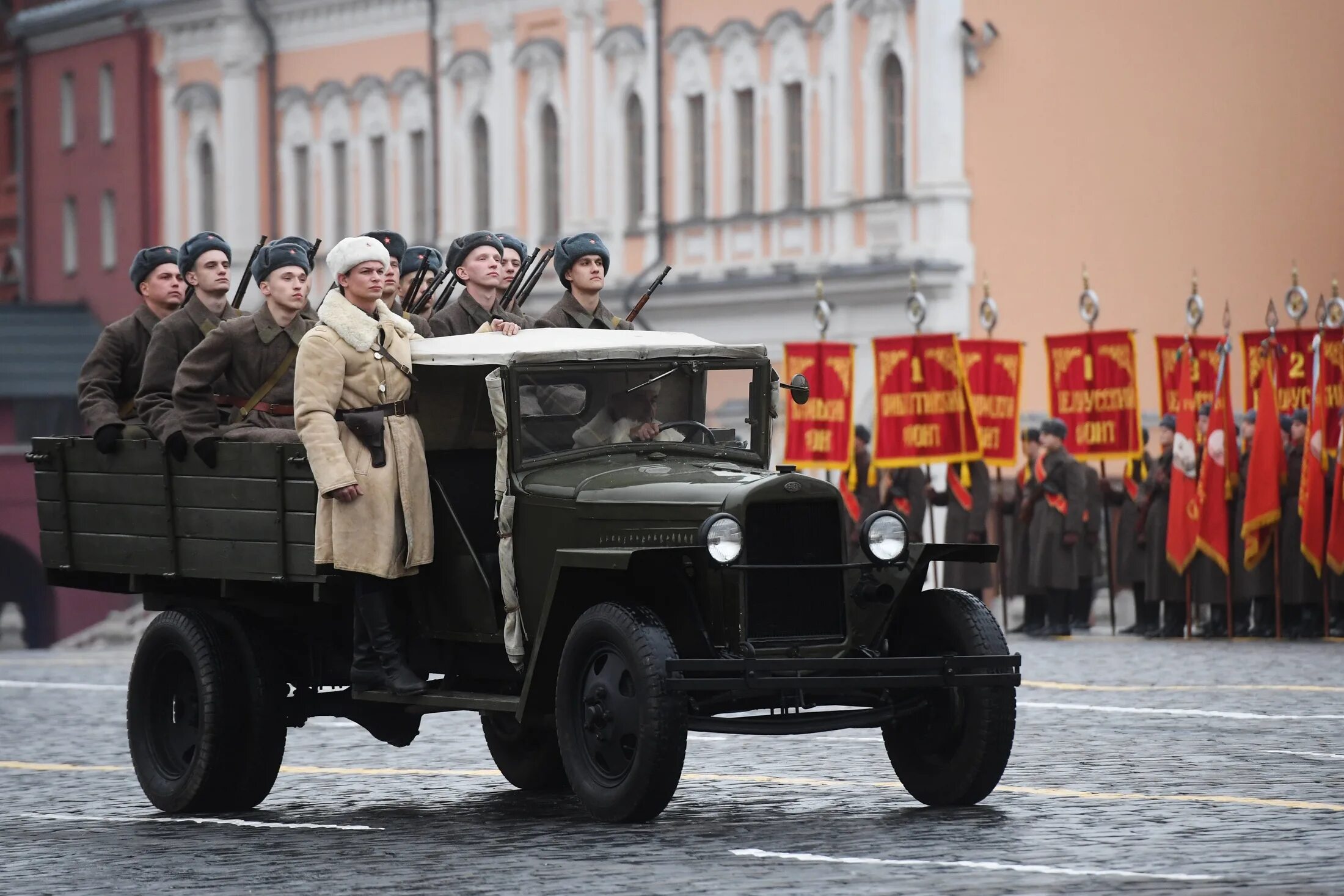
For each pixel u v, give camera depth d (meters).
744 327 89.88
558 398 24.91
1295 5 84.00
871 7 84.25
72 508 28.34
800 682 22.97
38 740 36.06
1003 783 26.84
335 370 25.02
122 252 125.88
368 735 35.00
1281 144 84.12
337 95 112.81
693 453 25.53
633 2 95.81
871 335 84.50
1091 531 54.47
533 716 24.27
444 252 106.50
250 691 26.52
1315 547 49.62
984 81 82.44
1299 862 20.80
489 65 103.75
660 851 22.09
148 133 123.75
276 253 27.23
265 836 24.38
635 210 96.81
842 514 23.88
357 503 24.84
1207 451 51.38
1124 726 32.75
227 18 117.38
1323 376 49.59
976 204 82.38
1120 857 21.22
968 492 55.28
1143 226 83.62
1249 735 31.34
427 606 25.62
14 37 134.00
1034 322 82.88
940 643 24.39
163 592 28.06
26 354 122.88
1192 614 53.28
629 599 24.09
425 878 21.12
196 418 26.78
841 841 22.52
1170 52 83.81
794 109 89.12
